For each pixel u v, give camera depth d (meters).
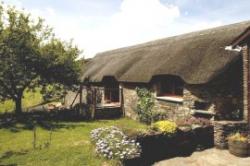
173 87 14.45
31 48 16.41
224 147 9.95
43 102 21.73
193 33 16.88
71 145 10.14
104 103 19.95
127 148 8.30
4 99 17.41
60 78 17.94
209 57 12.29
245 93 10.27
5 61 15.65
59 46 17.81
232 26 14.07
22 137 11.99
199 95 12.15
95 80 20.20
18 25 16.28
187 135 9.84
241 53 11.29
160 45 18.39
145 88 15.53
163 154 9.37
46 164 8.30
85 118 16.77
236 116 11.65
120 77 17.50
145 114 15.09
